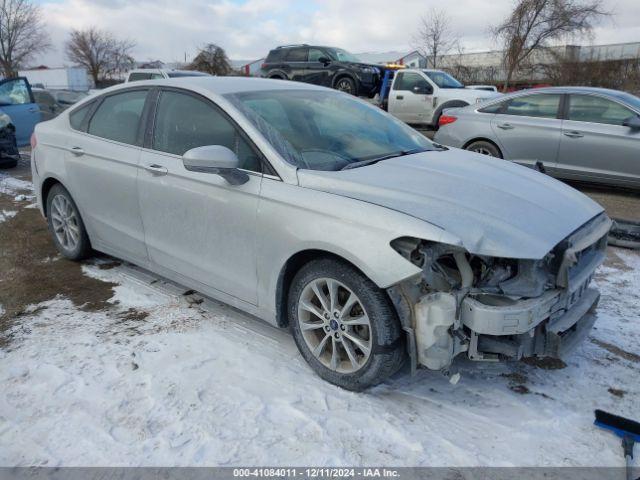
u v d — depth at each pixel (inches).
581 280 113.2
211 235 136.5
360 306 111.1
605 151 295.0
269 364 127.9
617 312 156.3
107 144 165.2
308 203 115.9
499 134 326.3
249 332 142.9
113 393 116.6
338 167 127.4
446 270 107.3
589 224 120.9
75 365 127.0
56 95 669.3
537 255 101.6
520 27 1105.4
